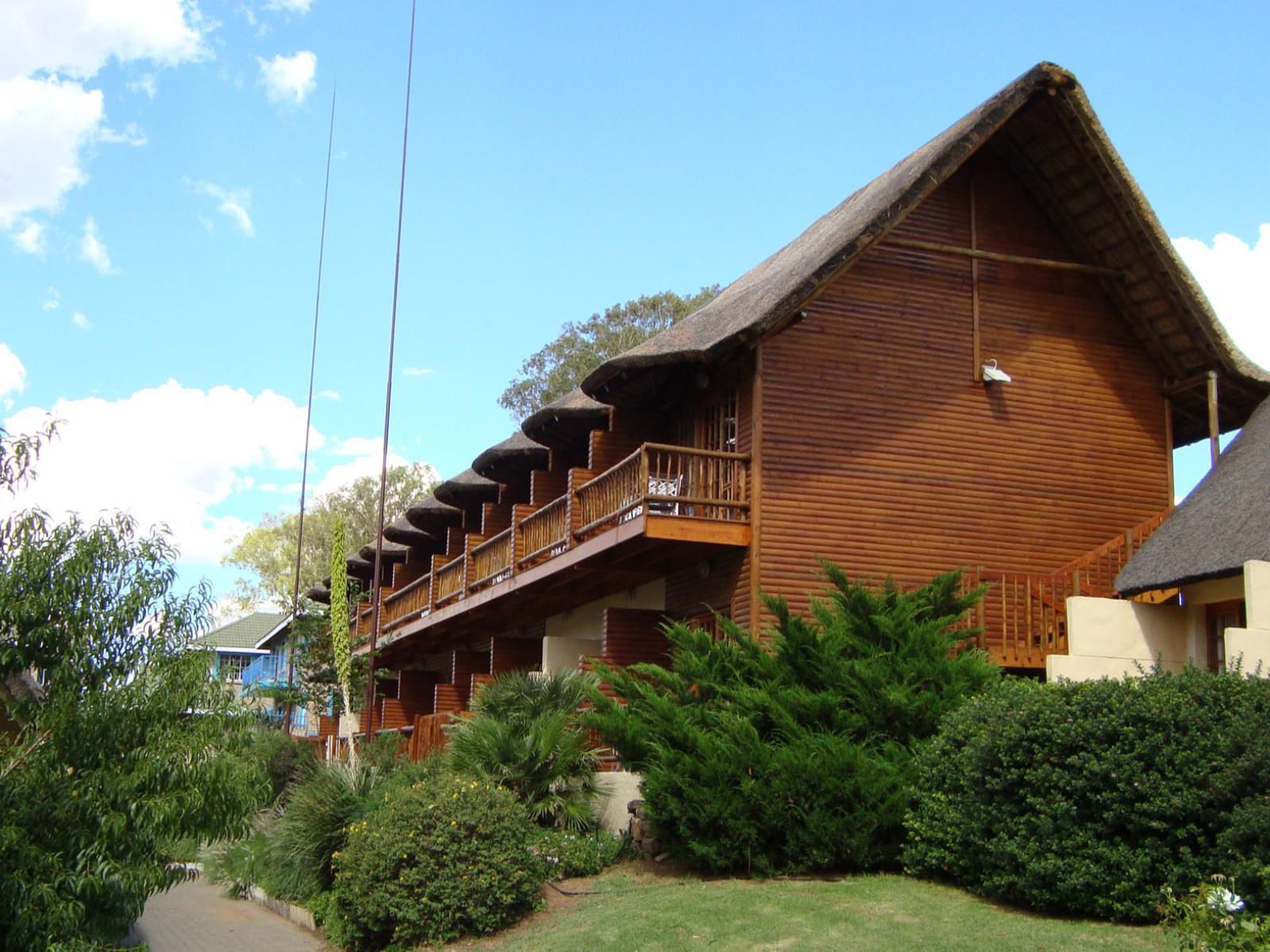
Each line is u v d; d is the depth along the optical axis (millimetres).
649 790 14883
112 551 11727
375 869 15031
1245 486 17859
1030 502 20828
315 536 59375
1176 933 10141
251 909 19969
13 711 11469
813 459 19547
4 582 11109
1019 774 12281
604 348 50219
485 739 17609
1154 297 21422
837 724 14930
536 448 25656
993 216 21562
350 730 26641
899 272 20750
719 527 18859
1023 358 21328
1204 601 17266
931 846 13578
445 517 32781
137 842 11383
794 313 19062
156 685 11695
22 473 11711
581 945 12711
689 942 12188
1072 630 17094
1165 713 11727
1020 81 19438
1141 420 21984
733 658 16094
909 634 15492
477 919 14539
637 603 22719
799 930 12102
